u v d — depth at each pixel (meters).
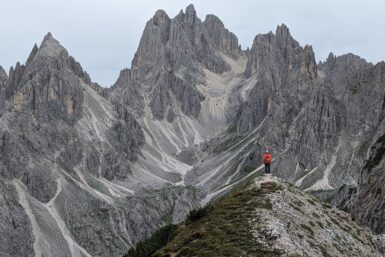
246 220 66.50
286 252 58.16
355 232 76.50
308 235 66.38
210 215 72.69
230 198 76.56
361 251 70.88
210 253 60.16
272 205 70.62
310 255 60.66
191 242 65.50
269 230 62.69
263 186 76.62
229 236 63.25
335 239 69.75
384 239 76.31
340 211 81.88
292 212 70.56
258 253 58.22
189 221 78.69
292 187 79.69
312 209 75.25
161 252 67.25
